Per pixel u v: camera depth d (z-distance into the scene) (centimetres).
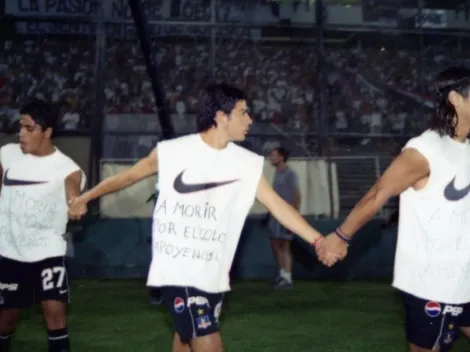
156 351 671
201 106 402
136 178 419
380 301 991
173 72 1758
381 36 1794
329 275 1250
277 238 1112
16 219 521
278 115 1716
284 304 964
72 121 1680
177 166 397
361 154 1597
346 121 1720
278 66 1781
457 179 360
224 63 1781
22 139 520
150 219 1245
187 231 394
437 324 367
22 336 742
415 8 1767
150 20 1700
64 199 526
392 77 1784
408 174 360
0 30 1744
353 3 1767
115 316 862
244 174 403
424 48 1797
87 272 1227
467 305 375
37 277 524
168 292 394
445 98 365
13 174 525
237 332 768
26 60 1764
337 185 1471
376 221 1267
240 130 401
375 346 697
